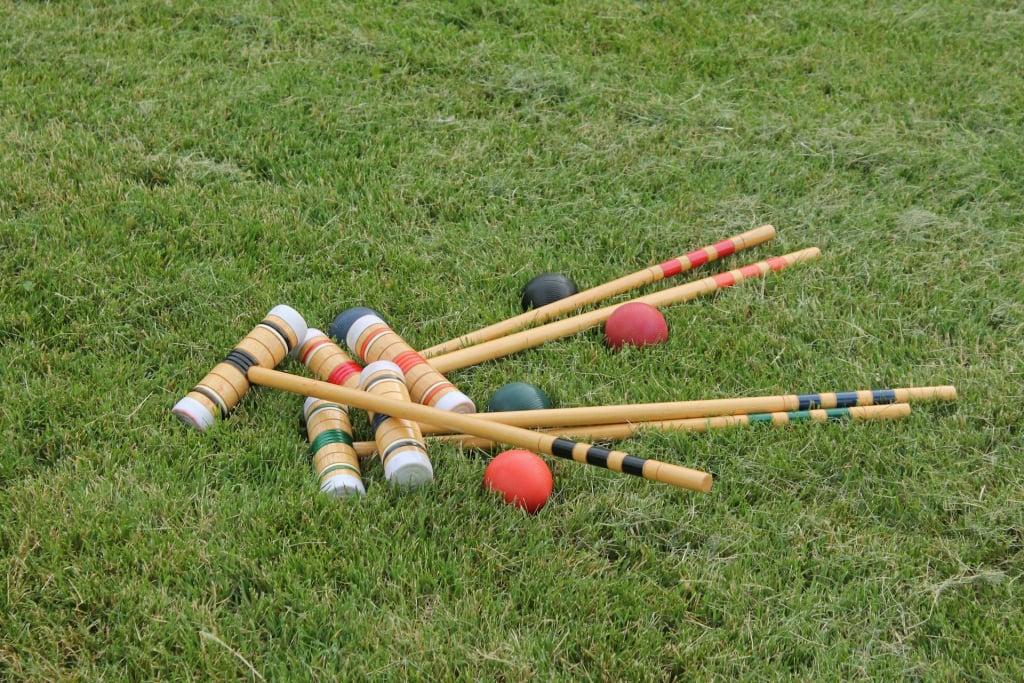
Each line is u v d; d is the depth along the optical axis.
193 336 3.61
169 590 3.25
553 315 3.71
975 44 4.59
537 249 3.87
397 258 3.81
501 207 3.97
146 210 3.84
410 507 3.36
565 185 4.03
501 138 4.14
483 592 3.28
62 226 3.77
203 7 4.43
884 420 3.52
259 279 3.75
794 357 3.66
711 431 3.49
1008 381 3.60
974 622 3.26
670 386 3.60
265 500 3.35
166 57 4.28
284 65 4.30
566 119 4.22
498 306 3.74
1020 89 4.41
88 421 3.45
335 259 3.81
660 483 3.42
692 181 4.08
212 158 4.02
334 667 3.19
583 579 3.29
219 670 3.18
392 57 4.36
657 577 3.32
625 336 3.65
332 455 3.39
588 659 3.22
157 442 3.42
